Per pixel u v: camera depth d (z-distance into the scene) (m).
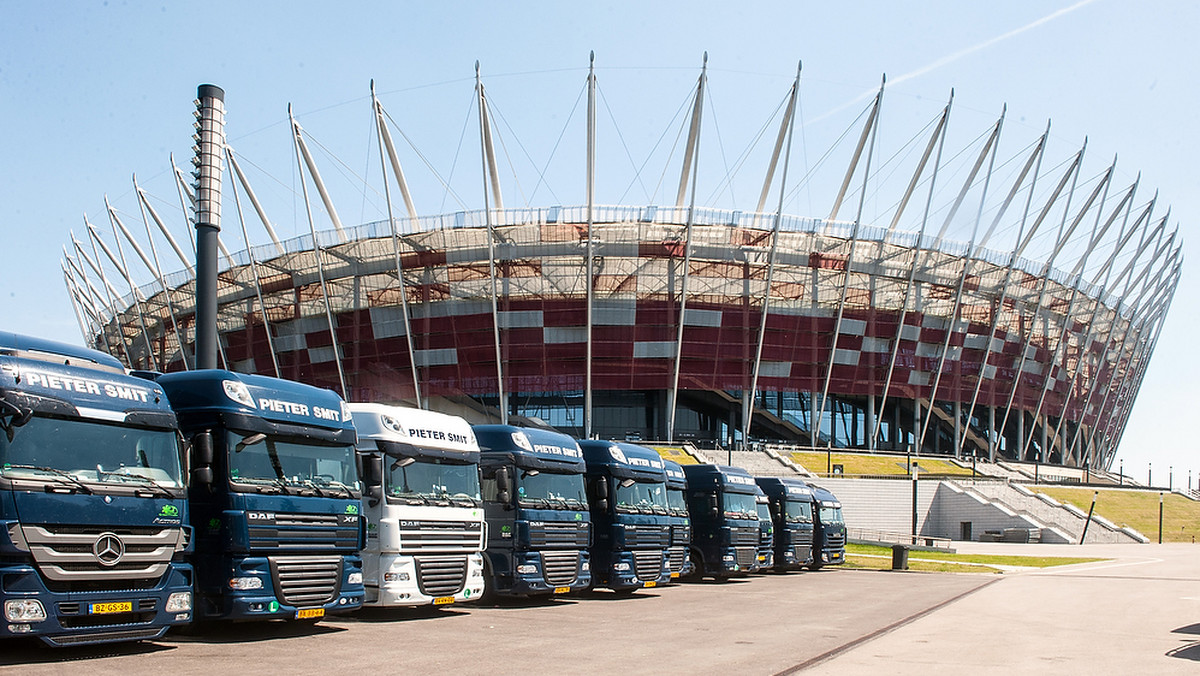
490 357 83.81
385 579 17.48
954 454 97.69
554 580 21.61
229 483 14.48
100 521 12.42
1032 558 52.59
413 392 84.88
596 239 82.94
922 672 13.01
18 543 11.64
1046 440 108.00
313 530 15.38
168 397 15.14
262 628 16.27
